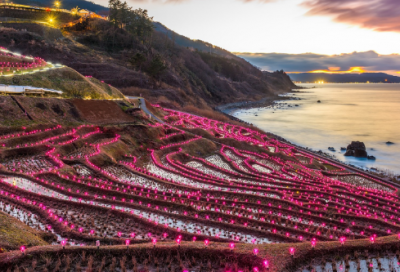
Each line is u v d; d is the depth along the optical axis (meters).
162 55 168.00
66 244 20.39
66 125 53.47
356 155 80.50
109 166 44.03
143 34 178.00
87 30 158.75
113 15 166.88
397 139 102.12
